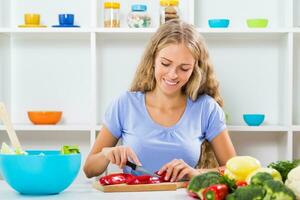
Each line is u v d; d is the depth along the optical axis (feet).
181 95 7.32
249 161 4.55
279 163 4.60
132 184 5.02
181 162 5.53
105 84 9.96
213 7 9.88
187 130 7.18
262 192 3.84
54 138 10.08
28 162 4.65
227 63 9.96
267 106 10.02
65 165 4.74
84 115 10.02
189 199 4.41
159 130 7.11
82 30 9.12
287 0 9.43
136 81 7.39
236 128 9.18
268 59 10.01
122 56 9.96
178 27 6.74
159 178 5.24
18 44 9.97
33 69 10.00
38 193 4.74
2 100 9.58
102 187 4.95
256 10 9.91
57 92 10.02
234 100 9.99
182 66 6.62
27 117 10.01
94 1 9.20
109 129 7.32
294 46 10.06
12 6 9.92
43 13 9.91
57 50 10.00
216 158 7.48
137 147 7.07
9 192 4.96
